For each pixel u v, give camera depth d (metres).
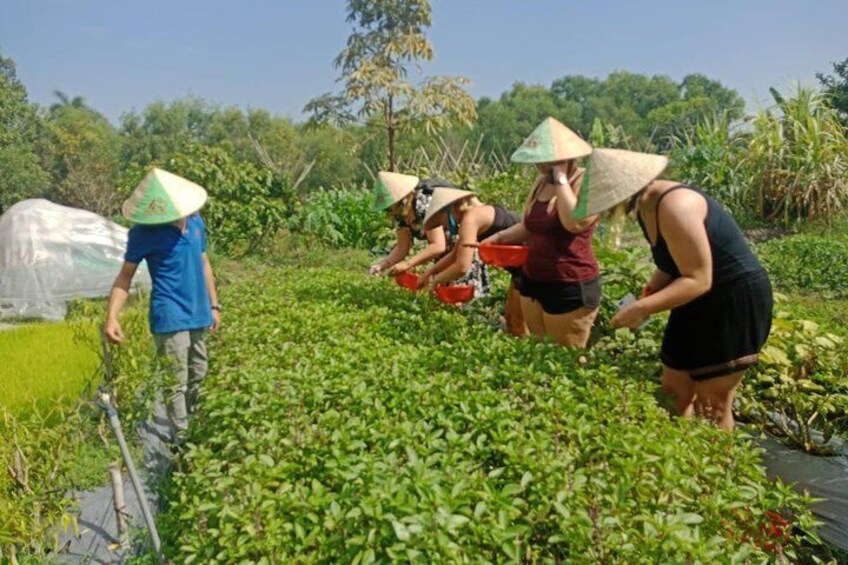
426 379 4.14
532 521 2.83
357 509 2.69
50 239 12.96
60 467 4.46
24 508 4.05
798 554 3.72
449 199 5.93
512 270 5.77
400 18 20.50
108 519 4.36
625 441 3.21
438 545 2.53
